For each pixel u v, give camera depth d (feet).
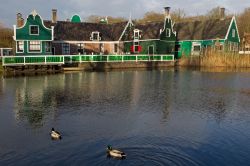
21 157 44.75
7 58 141.59
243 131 56.95
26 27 157.69
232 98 86.79
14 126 59.31
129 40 213.87
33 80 119.96
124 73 150.82
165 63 193.57
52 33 163.43
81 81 118.83
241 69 171.83
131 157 44.04
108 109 72.79
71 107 74.59
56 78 127.13
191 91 97.71
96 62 171.22
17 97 86.02
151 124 60.95
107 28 221.46
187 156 44.96
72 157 44.39
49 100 82.33
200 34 222.07
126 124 60.75
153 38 206.49
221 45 209.46
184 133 55.47
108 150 44.88
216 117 66.59
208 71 160.97
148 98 85.92
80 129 57.41
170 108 74.28
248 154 46.19
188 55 208.03
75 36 195.93
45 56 151.23
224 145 49.75
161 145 49.24
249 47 234.99
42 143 50.06
